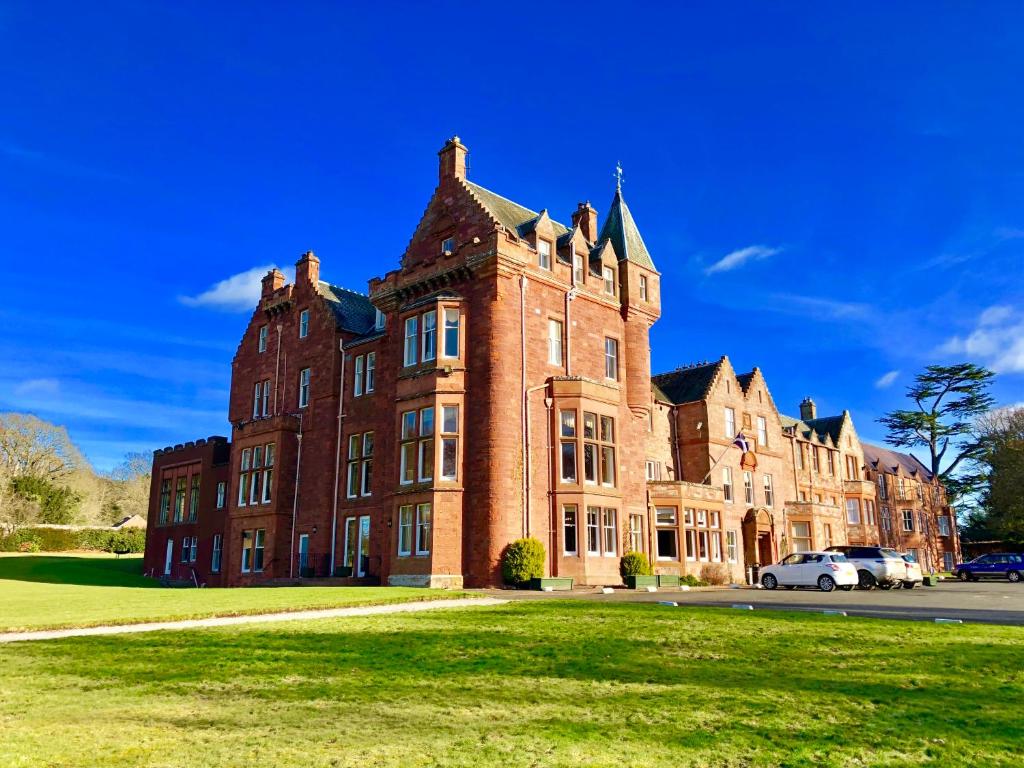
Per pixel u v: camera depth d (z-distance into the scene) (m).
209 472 49.28
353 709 9.33
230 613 18.62
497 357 31.67
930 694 9.99
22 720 8.84
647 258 40.84
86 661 12.55
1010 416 72.31
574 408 33.22
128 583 45.28
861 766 7.31
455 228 35.16
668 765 7.26
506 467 30.95
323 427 40.31
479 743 7.87
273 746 7.77
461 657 12.73
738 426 50.34
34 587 34.03
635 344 38.31
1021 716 8.96
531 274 33.53
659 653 12.96
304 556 39.22
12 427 80.94
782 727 8.50
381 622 17.16
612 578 32.94
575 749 7.67
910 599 24.67
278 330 45.50
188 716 9.02
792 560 32.31
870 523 66.44
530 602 21.98
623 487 35.44
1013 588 36.12
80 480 98.31
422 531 31.75
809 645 13.55
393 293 36.06
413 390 33.12
